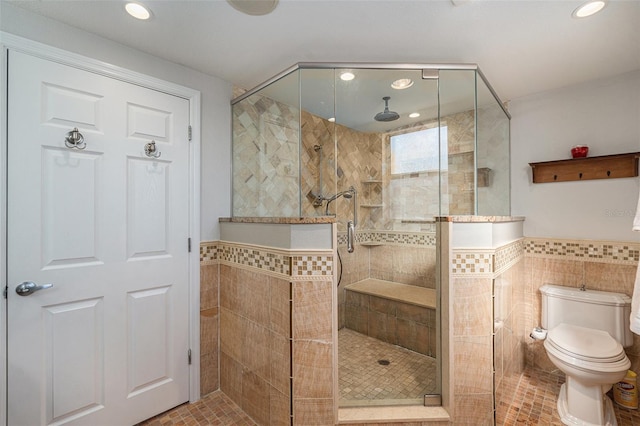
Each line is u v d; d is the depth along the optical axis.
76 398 1.48
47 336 1.40
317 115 1.93
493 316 1.57
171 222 1.82
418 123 2.12
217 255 2.04
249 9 1.34
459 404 1.55
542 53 1.70
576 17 1.38
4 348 1.30
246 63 1.84
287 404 1.52
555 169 2.18
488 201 2.01
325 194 1.96
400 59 1.77
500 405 1.66
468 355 1.56
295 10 1.34
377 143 2.25
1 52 1.29
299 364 1.50
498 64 1.83
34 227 1.37
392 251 2.17
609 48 1.64
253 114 2.04
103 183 1.56
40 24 1.38
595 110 2.05
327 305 1.51
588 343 1.70
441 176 2.00
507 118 2.37
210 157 2.02
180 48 1.67
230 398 1.92
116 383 1.60
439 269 1.66
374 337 2.09
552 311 2.07
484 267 1.57
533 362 2.30
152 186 1.74
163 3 1.30
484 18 1.39
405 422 1.53
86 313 1.51
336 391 1.51
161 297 1.77
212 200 2.02
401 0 1.27
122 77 1.62
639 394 1.89
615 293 1.97
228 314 1.95
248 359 1.77
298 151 1.83
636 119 1.91
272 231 1.63
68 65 1.45
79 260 1.49
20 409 1.33
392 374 1.89
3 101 1.29
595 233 2.05
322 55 1.74
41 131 1.38
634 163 1.91
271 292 1.62
